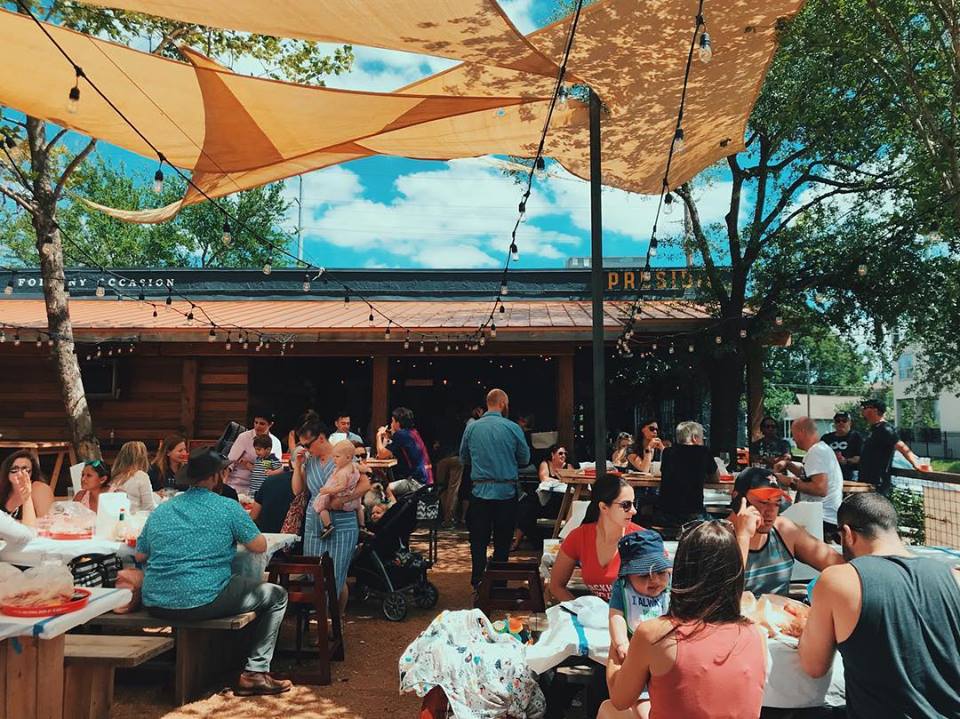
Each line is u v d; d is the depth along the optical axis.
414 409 17.47
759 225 11.82
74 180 10.34
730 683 2.22
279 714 4.40
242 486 8.04
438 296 15.14
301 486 6.29
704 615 2.29
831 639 2.62
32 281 15.52
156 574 4.50
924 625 2.45
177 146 6.64
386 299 15.17
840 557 3.84
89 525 5.23
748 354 12.03
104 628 5.73
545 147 7.32
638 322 11.75
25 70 5.47
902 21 9.12
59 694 3.43
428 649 3.45
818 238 11.59
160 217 7.96
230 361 13.16
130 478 6.09
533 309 13.53
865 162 11.81
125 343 12.68
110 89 5.68
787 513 5.13
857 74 10.18
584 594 4.30
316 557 5.23
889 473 8.39
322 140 6.68
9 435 13.20
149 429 13.18
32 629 3.16
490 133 7.02
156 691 4.79
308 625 6.00
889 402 46.06
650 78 5.49
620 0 4.46
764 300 11.95
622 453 10.09
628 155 7.17
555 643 3.46
